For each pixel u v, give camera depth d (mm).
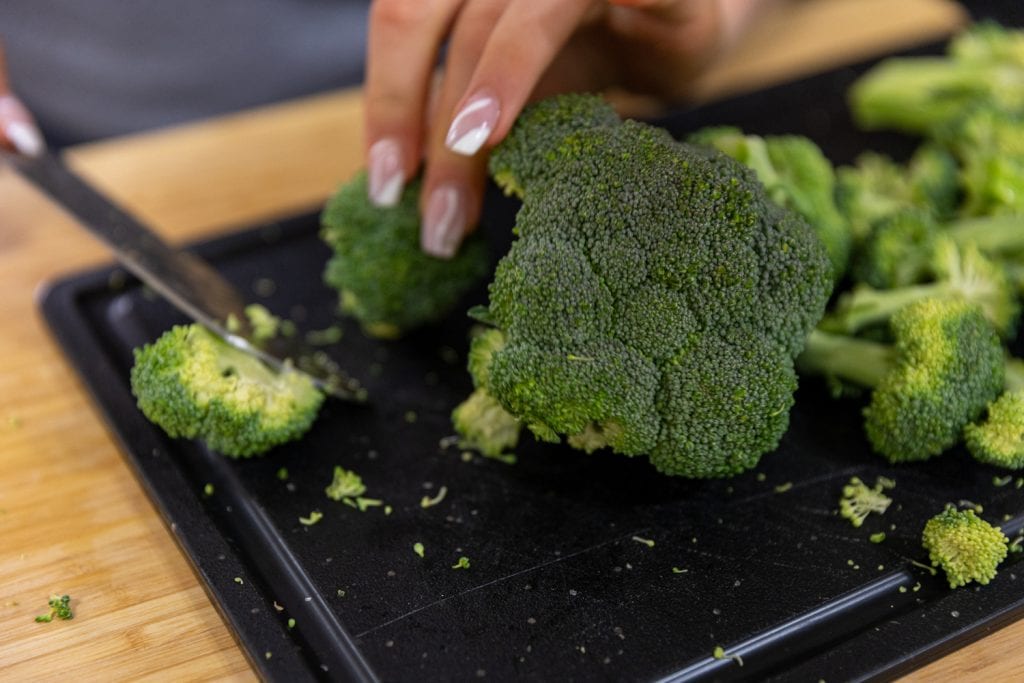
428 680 500
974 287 573
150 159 703
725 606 516
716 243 511
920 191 633
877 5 795
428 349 604
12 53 833
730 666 502
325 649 510
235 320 573
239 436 545
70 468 566
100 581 531
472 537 537
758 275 513
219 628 521
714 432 517
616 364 510
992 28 717
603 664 502
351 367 597
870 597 517
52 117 839
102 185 687
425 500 548
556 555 531
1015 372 565
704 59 688
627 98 723
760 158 583
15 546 541
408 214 585
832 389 573
